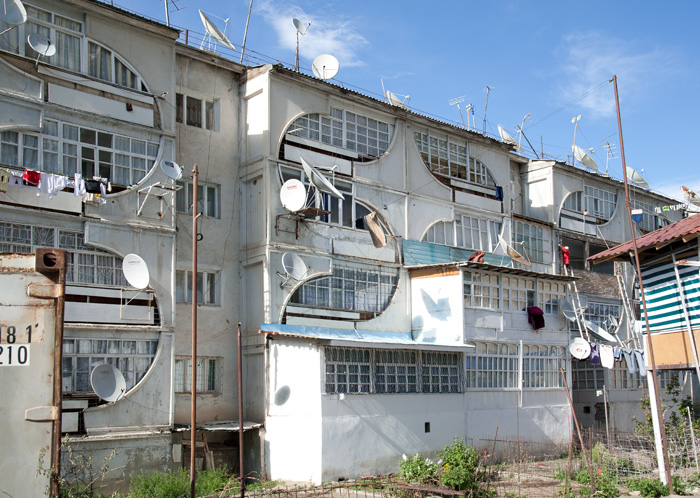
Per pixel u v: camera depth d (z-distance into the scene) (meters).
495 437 23.09
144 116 19.34
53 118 17.66
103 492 16.88
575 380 30.53
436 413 22.31
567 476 18.16
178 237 20.97
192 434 14.83
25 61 17.30
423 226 26.02
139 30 19.55
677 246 18.00
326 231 22.80
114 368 17.06
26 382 8.15
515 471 20.84
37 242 17.06
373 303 23.89
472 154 28.58
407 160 25.89
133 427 17.84
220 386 21.19
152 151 19.45
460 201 27.52
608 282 32.38
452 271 24.06
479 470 17.66
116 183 18.59
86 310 17.50
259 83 22.30
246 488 17.56
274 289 21.11
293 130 22.42
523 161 32.03
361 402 20.12
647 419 24.08
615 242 34.34
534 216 31.95
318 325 22.05
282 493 16.33
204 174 21.88
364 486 15.84
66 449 16.38
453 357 23.52
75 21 18.36
